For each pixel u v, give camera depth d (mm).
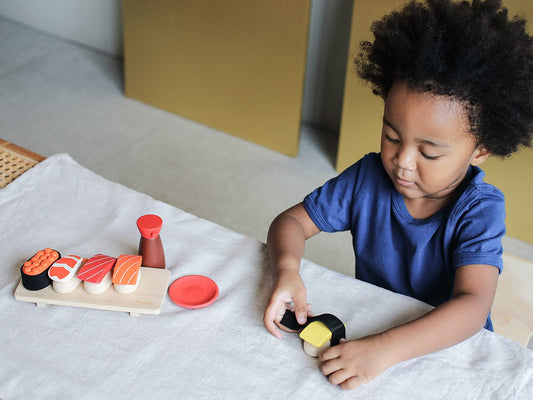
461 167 841
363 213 1050
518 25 836
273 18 2145
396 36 816
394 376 805
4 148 1149
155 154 2400
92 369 788
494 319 1140
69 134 2473
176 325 853
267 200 2203
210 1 2240
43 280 865
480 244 898
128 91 2703
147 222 892
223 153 2428
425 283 1026
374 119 2143
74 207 1040
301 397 773
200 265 956
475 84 767
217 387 777
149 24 2453
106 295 872
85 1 2902
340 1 2240
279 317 867
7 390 758
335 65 2391
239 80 2361
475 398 785
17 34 3090
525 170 1938
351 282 944
